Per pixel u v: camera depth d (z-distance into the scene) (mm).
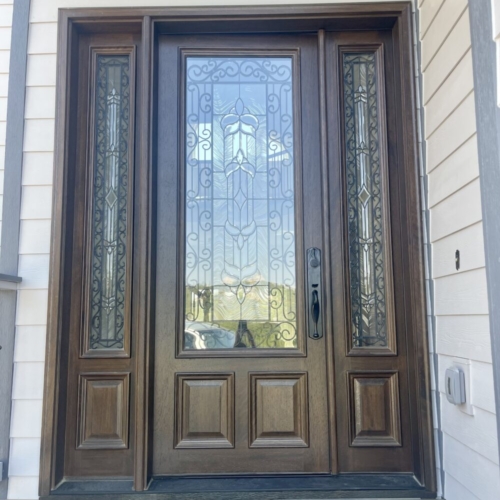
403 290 2158
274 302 2197
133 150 2242
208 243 2229
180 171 2246
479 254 1607
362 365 2139
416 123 2129
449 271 1859
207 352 2152
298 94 2289
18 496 1981
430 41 2041
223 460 2096
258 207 2250
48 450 1996
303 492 1961
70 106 2215
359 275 2199
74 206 2225
